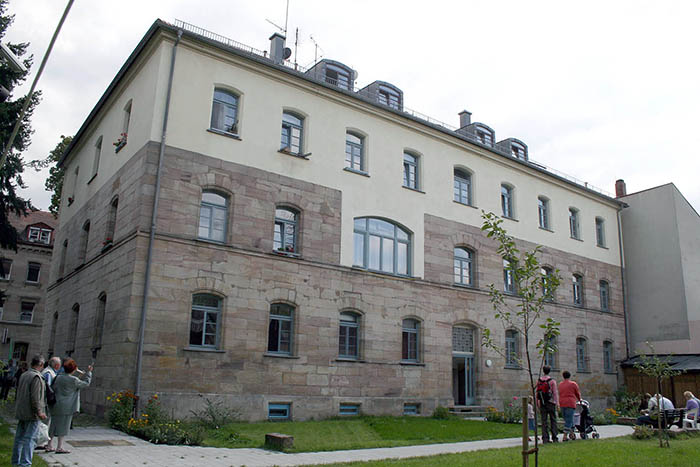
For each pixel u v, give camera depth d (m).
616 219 38.09
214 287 19.47
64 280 27.30
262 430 17.09
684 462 12.17
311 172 22.84
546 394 15.41
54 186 43.72
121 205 20.77
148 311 18.05
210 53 21.03
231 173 20.69
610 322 35.16
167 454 12.20
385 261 24.73
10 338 49.19
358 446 14.27
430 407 24.44
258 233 20.89
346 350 22.69
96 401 19.25
